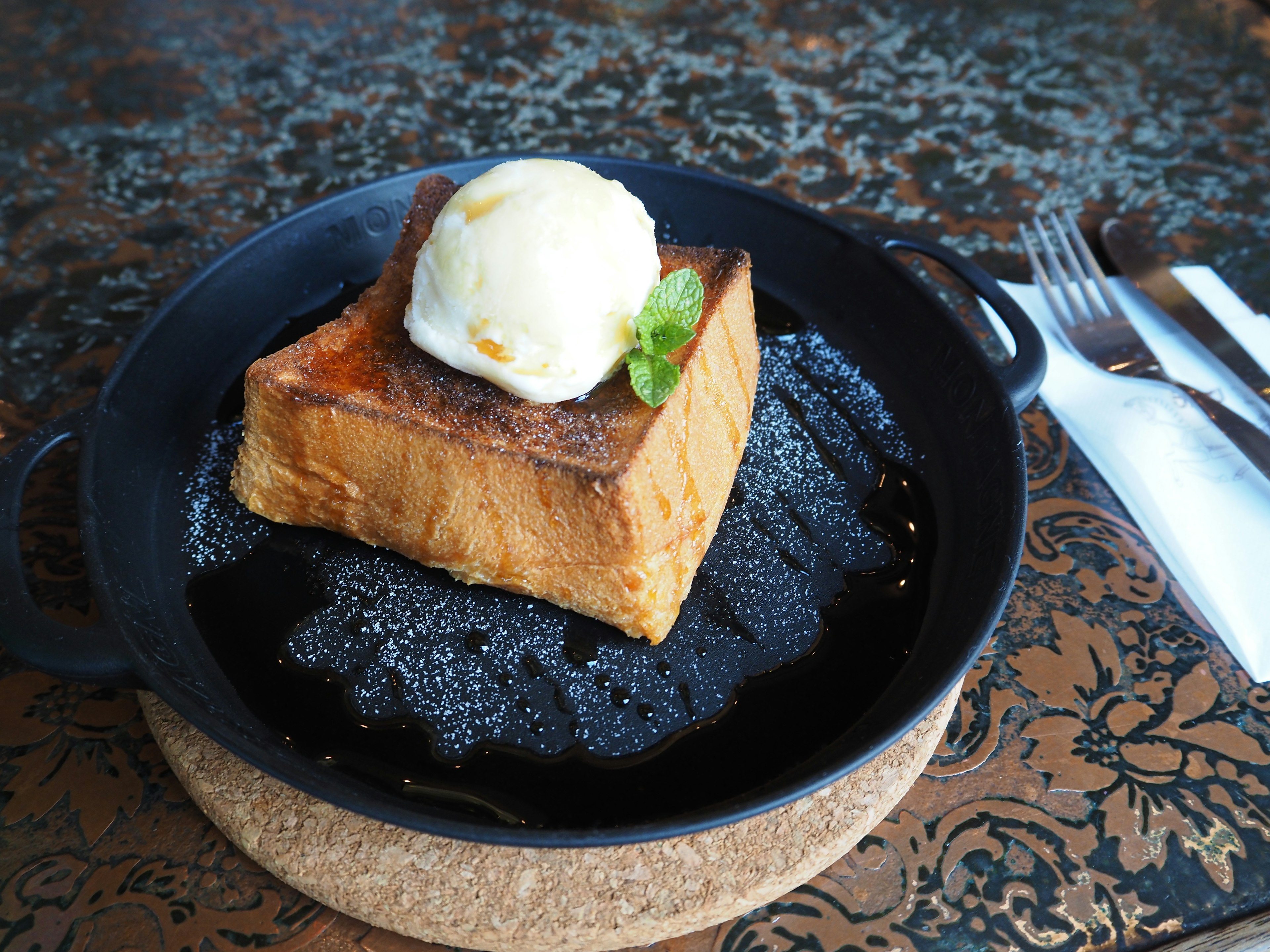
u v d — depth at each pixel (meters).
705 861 0.20
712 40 0.43
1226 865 0.21
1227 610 0.24
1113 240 0.33
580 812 0.21
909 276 0.28
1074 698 0.23
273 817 0.20
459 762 0.21
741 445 0.26
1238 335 0.30
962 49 0.43
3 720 0.23
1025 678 0.24
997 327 0.31
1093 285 0.32
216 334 0.28
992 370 0.26
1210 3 0.46
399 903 0.19
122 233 0.34
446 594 0.24
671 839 0.20
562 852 0.20
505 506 0.23
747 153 0.37
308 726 0.22
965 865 0.21
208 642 0.23
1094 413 0.28
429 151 0.37
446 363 0.24
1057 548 0.26
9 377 0.30
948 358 0.27
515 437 0.23
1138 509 0.26
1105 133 0.39
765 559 0.25
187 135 0.38
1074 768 0.22
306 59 0.42
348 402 0.23
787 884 0.20
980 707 0.23
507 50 0.42
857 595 0.24
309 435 0.24
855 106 0.40
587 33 0.44
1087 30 0.44
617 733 0.22
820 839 0.20
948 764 0.22
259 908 0.20
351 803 0.18
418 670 0.23
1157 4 0.46
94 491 0.23
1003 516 0.23
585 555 0.23
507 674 0.23
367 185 0.30
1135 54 0.43
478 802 0.21
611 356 0.23
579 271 0.22
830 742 0.22
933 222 0.35
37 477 0.27
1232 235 0.35
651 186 0.31
